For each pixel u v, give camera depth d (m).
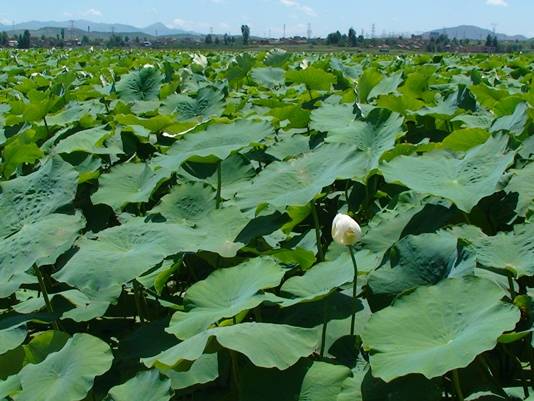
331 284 2.86
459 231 3.05
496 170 3.22
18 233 3.05
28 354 2.94
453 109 5.96
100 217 4.50
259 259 2.96
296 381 2.40
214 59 17.45
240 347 2.29
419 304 2.45
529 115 4.46
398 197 3.78
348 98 6.94
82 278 2.87
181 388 2.68
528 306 2.55
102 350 2.69
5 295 3.07
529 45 78.06
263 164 5.16
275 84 9.62
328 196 4.67
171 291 4.04
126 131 5.55
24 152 5.00
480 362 2.71
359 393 2.31
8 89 10.16
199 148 4.42
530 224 2.87
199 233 3.31
